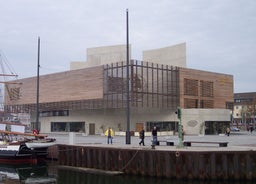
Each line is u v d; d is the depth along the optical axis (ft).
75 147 105.40
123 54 254.47
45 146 116.67
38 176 96.27
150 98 208.44
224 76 251.80
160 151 85.87
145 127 213.66
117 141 137.49
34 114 276.41
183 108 220.64
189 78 226.99
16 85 282.97
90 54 269.03
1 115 157.89
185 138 159.43
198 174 81.82
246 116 382.22
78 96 227.20
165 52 249.96
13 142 117.19
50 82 250.98
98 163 98.27
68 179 90.17
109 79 210.18
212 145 110.22
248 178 81.51
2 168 112.47
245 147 94.99
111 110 218.79
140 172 89.04
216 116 219.41
